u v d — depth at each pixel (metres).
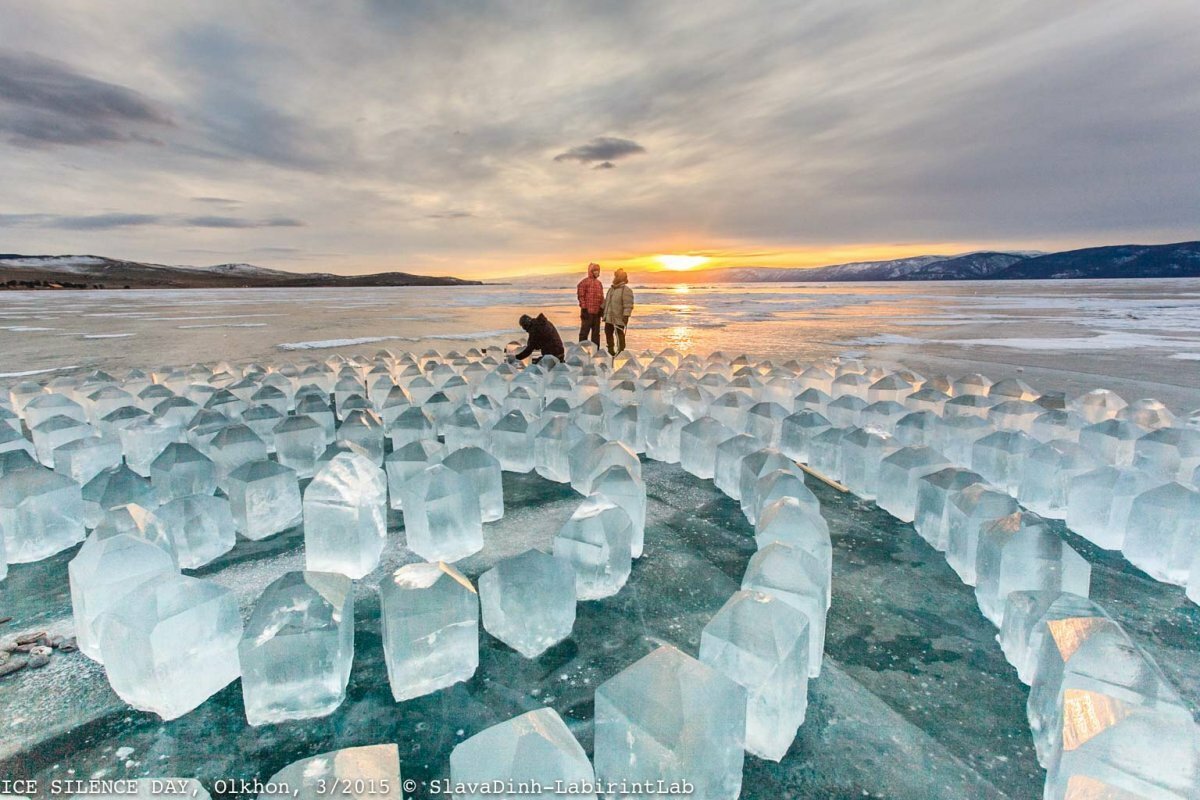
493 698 1.39
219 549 2.07
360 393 4.32
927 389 3.58
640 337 10.82
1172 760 0.94
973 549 1.89
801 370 4.90
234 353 8.37
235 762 1.22
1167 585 1.91
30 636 1.62
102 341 10.07
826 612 1.67
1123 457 2.73
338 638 1.34
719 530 2.32
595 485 2.12
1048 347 8.82
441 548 2.03
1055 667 1.20
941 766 1.22
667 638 1.63
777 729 1.21
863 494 2.62
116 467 2.33
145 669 1.31
